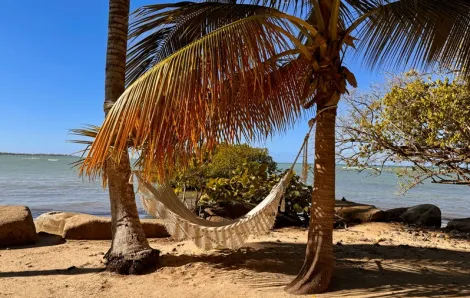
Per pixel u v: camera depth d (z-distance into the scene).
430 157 8.71
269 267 5.26
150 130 3.39
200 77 3.30
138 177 4.88
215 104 3.40
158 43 5.75
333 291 4.26
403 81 8.89
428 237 8.20
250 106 4.52
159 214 5.20
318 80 4.28
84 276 4.88
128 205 5.23
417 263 5.61
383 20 4.53
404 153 8.80
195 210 9.35
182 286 4.49
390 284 4.52
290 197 9.64
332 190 4.38
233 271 5.05
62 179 34.56
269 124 4.93
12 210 7.22
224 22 4.56
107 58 5.28
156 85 3.32
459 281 4.69
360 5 5.04
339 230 8.82
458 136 7.65
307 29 4.25
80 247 6.68
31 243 7.01
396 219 10.35
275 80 4.63
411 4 4.12
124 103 3.42
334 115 4.39
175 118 3.45
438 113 7.72
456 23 4.20
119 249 5.05
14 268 5.30
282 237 7.70
